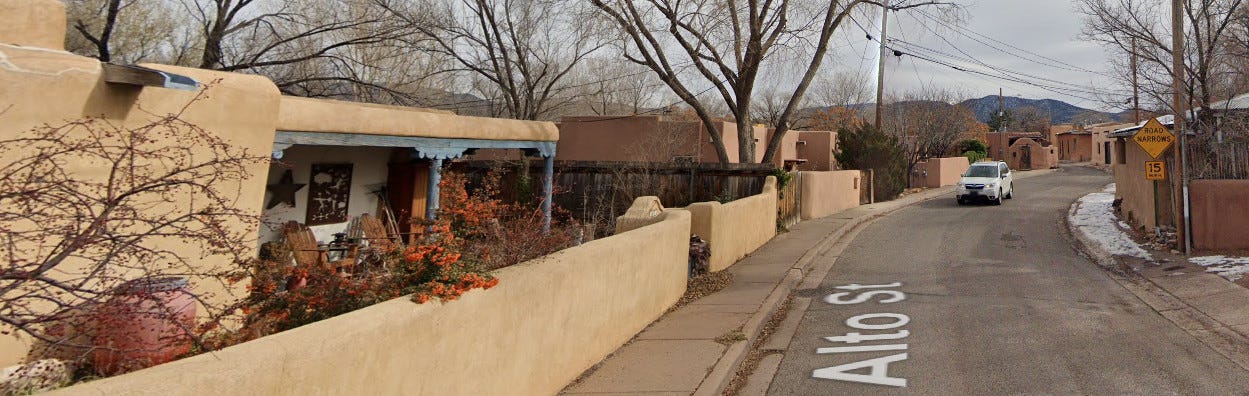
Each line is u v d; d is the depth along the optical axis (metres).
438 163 10.55
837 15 21.78
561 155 29.81
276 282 4.85
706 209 12.07
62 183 3.25
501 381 5.06
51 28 5.49
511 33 25.05
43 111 4.66
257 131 6.25
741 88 21.73
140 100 5.30
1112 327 8.06
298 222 10.15
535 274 5.61
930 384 6.25
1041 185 36.00
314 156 10.48
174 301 4.04
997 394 5.92
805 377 6.65
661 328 8.40
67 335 3.43
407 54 22.70
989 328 8.12
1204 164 13.34
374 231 10.55
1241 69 14.95
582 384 6.29
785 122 22.23
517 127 12.30
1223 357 6.80
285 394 3.13
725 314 9.05
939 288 10.69
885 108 41.94
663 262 9.23
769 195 16.94
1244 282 9.61
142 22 15.73
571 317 6.31
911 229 18.81
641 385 6.22
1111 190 29.28
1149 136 12.87
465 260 5.12
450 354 4.41
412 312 4.05
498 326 5.00
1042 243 15.47
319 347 3.33
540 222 9.91
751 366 7.14
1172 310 8.88
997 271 11.99
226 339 4.07
